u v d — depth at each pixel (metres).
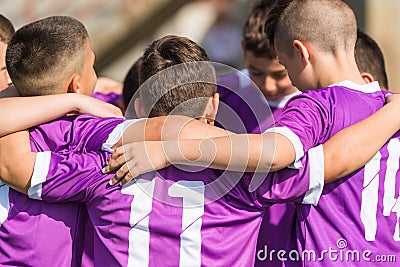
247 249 9.28
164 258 9.09
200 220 9.09
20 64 9.79
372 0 19.67
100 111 9.75
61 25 10.02
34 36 9.87
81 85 10.16
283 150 8.73
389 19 19.78
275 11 10.74
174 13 21.12
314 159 8.98
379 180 9.44
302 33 9.92
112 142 9.30
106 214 9.20
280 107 12.84
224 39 27.86
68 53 9.88
